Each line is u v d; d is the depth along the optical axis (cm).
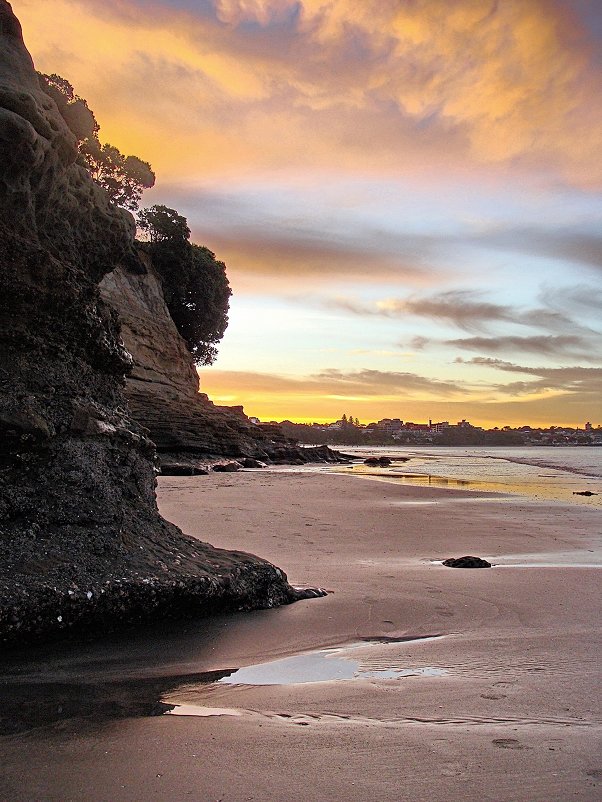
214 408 5303
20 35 664
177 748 286
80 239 712
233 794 243
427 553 975
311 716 337
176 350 4734
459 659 460
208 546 652
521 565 879
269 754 280
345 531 1178
